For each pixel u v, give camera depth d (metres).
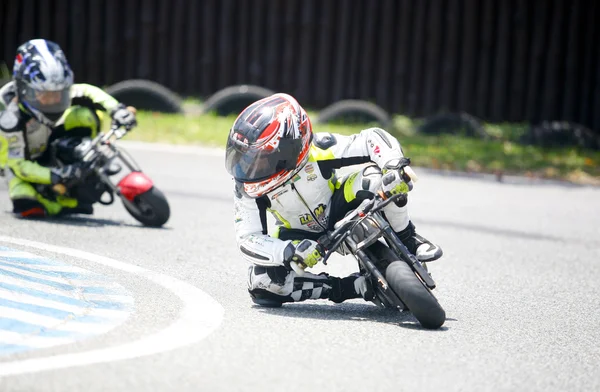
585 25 63.75
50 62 30.44
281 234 21.91
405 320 21.19
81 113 31.88
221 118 60.59
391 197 20.22
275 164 20.03
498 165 50.19
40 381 15.13
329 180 21.39
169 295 22.00
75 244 27.58
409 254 20.72
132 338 17.94
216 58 67.88
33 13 69.00
